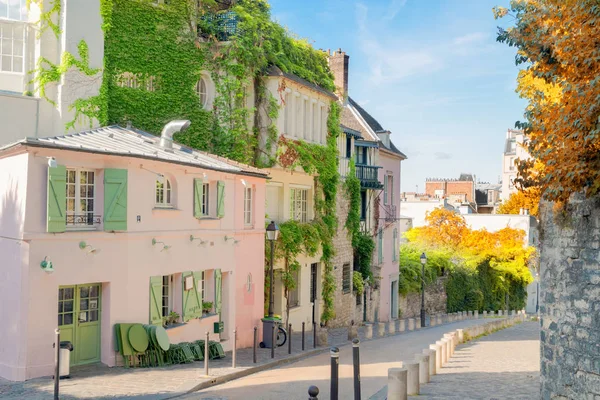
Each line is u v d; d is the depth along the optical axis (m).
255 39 24.28
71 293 14.55
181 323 17.42
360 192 34.09
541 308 10.61
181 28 23.06
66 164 14.16
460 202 82.12
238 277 20.73
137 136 18.81
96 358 15.08
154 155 16.16
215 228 19.33
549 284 10.30
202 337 18.56
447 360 17.81
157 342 15.46
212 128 23.75
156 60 22.41
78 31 20.25
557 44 8.99
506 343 23.28
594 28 8.43
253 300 21.70
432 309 45.12
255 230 21.81
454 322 38.69
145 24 22.14
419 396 11.97
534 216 12.16
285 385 14.09
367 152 35.91
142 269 15.98
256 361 17.55
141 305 15.95
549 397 10.27
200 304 18.44
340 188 31.59
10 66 19.64
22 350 13.30
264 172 23.08
